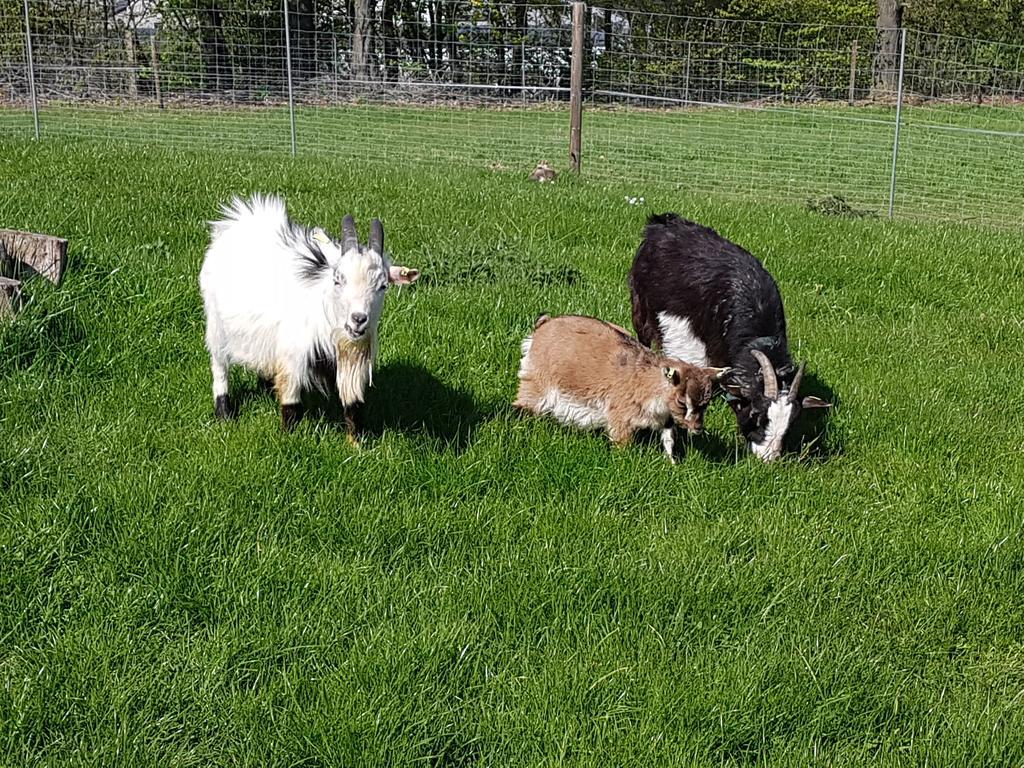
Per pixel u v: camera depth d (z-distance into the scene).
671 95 13.59
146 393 3.00
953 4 17.05
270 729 1.94
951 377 3.70
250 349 2.81
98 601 2.18
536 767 1.91
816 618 2.33
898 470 3.04
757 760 2.00
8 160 5.72
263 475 2.58
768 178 9.41
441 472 2.71
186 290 3.56
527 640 2.19
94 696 1.96
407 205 5.35
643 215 5.56
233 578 2.26
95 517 2.38
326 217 4.92
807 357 3.79
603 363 2.96
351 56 12.67
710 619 2.31
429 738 1.95
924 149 11.00
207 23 14.20
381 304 2.68
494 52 14.29
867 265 4.96
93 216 4.41
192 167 5.97
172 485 2.50
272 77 11.85
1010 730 2.05
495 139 10.34
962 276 5.00
